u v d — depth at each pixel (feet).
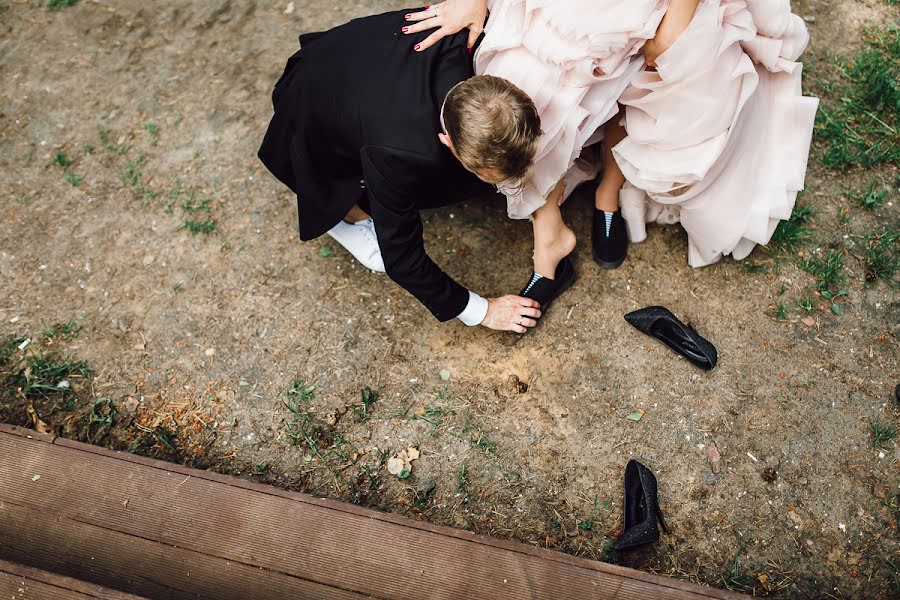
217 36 10.82
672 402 7.65
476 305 7.63
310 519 6.36
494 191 8.13
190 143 9.84
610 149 7.99
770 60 6.95
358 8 10.84
